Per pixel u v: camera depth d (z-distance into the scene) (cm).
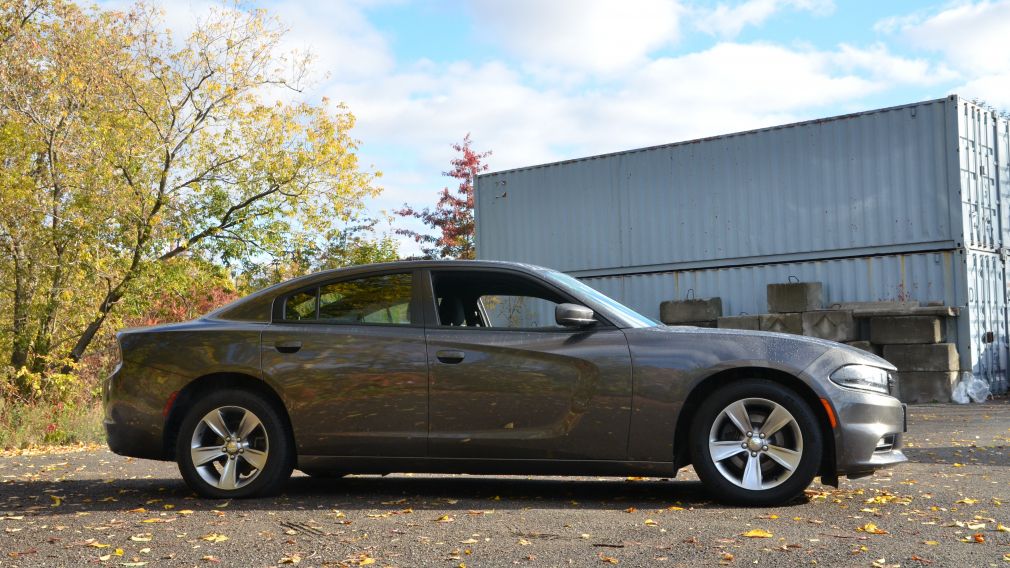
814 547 396
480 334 541
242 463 562
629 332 530
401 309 558
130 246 1556
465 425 532
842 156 1427
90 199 1470
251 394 555
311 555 393
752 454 509
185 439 558
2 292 1520
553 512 494
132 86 1539
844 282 1427
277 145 1633
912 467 685
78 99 1478
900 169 1371
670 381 513
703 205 1570
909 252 1362
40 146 1472
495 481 641
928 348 1309
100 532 453
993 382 1387
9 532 456
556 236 1744
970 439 879
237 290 1706
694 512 490
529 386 526
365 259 1800
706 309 1509
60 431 1082
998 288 1417
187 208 1596
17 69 1446
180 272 1590
